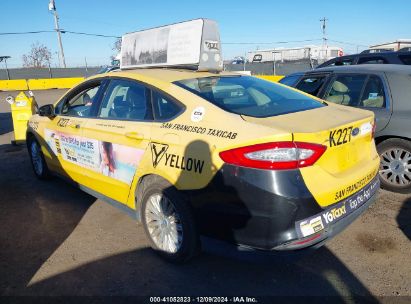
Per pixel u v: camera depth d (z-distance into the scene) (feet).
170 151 9.81
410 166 14.57
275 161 8.00
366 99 15.69
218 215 8.91
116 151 11.64
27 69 108.47
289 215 8.04
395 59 26.48
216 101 9.94
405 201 14.32
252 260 8.70
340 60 29.84
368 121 10.23
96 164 12.82
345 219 8.99
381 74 15.47
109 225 13.24
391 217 13.01
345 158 9.36
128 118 11.62
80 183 14.38
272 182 8.01
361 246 11.26
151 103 10.98
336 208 8.77
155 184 10.33
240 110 9.66
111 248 11.64
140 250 11.47
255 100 10.57
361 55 28.53
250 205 8.29
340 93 16.81
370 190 10.11
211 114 9.46
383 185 15.39
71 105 14.97
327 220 8.54
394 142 14.79
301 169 8.17
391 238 11.63
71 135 13.98
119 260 10.95
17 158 23.24
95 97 13.35
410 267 10.14
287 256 8.24
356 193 9.42
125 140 11.27
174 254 10.36
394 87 14.90
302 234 8.16
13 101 26.81
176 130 9.86
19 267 10.75
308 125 8.75
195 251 9.98
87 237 12.40
